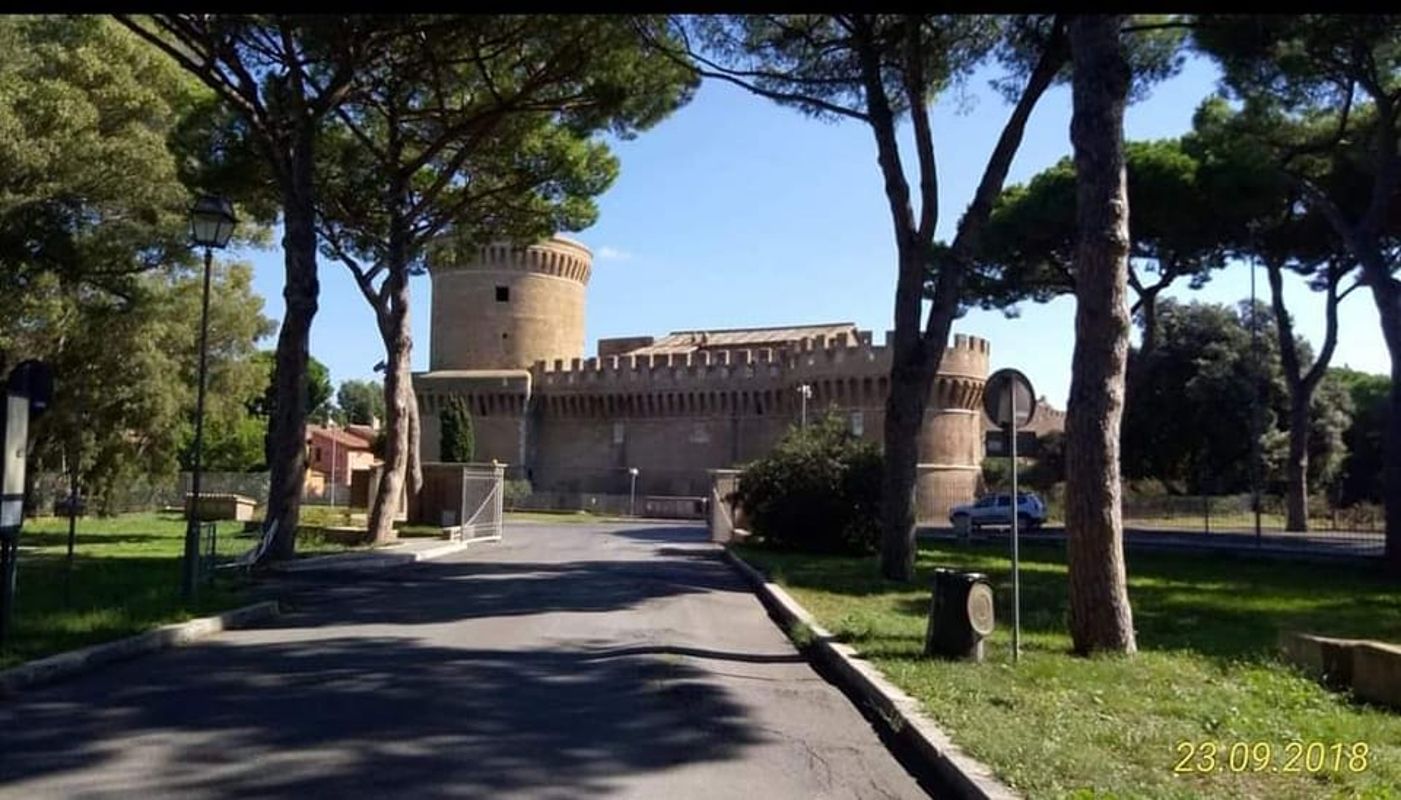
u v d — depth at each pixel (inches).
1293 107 1150.3
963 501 2411.4
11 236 1082.7
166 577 679.1
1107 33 445.4
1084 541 429.7
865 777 266.8
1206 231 1456.7
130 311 1350.9
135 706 326.6
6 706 324.5
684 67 866.8
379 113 1103.0
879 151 800.3
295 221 841.5
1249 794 230.1
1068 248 1547.7
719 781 259.4
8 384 413.1
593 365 2802.7
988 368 2519.7
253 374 1982.0
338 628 505.4
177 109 1172.5
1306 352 2282.2
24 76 1070.4
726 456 2637.8
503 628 511.5
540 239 1280.8
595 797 243.3
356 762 266.2
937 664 389.4
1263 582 858.1
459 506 1328.7
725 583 788.0
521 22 870.4
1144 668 384.2
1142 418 2349.9
